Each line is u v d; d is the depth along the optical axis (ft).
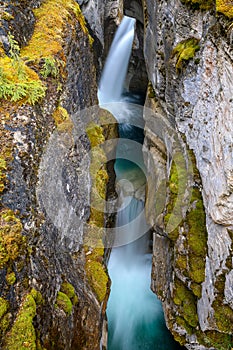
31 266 9.91
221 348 13.83
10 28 14.37
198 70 13.34
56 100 14.29
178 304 15.48
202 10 12.67
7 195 10.01
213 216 12.39
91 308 12.91
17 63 13.17
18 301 8.94
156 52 17.85
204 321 13.79
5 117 11.60
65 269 12.53
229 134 10.77
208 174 13.11
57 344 9.99
